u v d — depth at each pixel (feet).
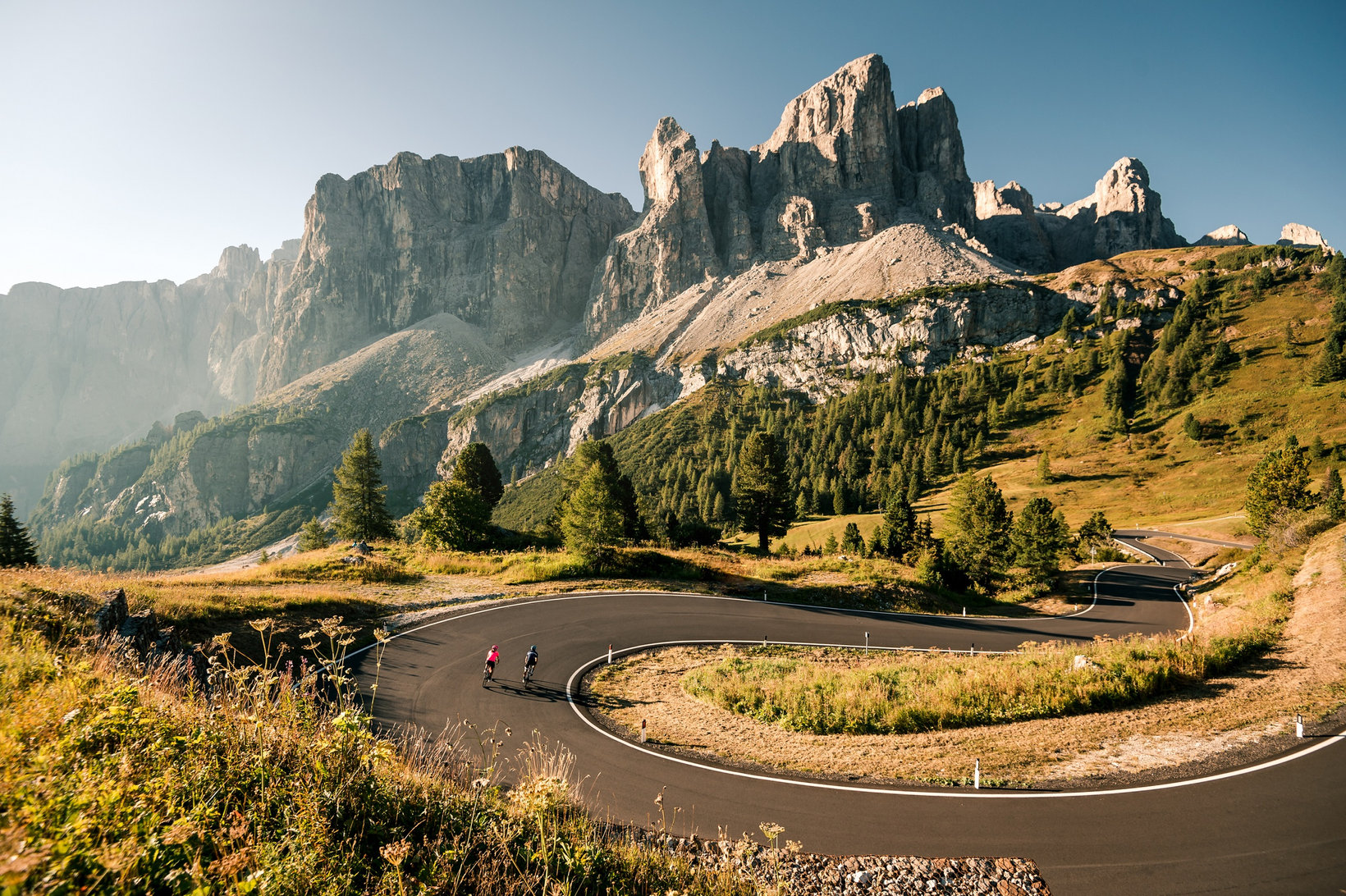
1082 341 591.37
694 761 50.65
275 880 13.83
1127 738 46.37
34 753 13.79
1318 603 73.51
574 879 21.43
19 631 33.22
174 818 13.96
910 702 60.70
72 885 10.43
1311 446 292.40
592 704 69.92
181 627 70.74
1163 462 361.30
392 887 16.17
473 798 24.86
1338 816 34.47
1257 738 43.70
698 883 24.82
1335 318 435.12
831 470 493.77
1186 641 67.36
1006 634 116.37
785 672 81.35
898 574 157.48
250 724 19.84
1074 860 32.09
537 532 228.02
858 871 31.45
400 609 104.73
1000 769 42.88
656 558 150.30
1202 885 29.68
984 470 428.15
